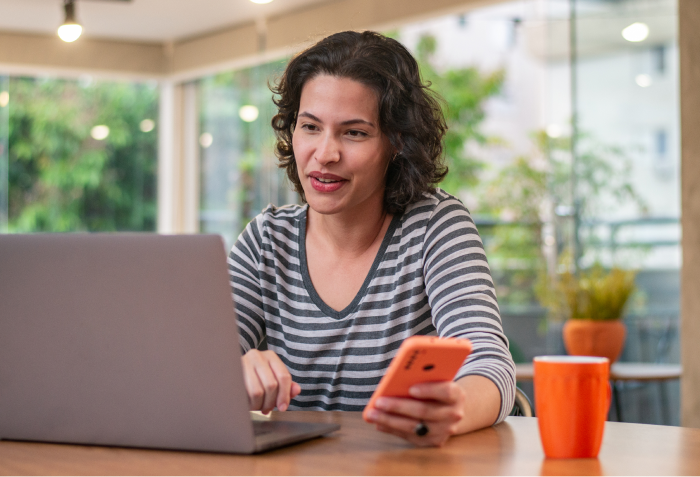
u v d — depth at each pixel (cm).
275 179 528
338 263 139
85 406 92
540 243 482
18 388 95
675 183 399
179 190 579
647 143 407
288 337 139
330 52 128
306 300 139
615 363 335
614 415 374
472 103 584
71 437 94
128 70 555
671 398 381
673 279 396
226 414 87
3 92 542
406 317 135
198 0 477
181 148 580
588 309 333
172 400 89
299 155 129
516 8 467
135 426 91
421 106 133
